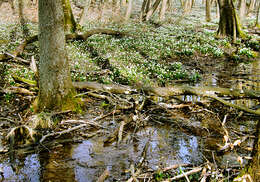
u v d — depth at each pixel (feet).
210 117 26.05
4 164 17.37
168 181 14.84
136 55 49.70
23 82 28.45
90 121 22.98
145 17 102.17
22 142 20.26
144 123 24.32
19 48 41.68
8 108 25.66
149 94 28.27
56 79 24.03
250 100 30.07
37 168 16.99
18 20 82.58
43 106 24.06
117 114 26.07
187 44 60.64
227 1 69.10
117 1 112.27
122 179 15.79
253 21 109.19
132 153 18.98
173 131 22.95
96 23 86.89
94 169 16.96
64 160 17.99
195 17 119.96
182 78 40.75
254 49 63.77
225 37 68.69
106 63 43.86
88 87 28.76
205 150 19.44
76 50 49.75
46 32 23.03
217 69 46.60
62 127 22.75
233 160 17.92
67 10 62.54
